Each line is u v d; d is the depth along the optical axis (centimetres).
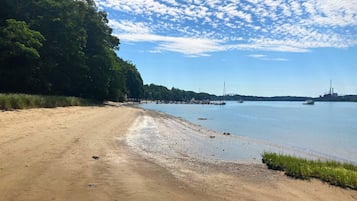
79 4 5662
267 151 1722
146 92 16962
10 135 1324
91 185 745
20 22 3631
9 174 783
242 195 789
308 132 3200
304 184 955
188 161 1216
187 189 795
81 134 1564
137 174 898
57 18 4375
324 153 1908
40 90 4281
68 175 816
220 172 1055
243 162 1305
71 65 4953
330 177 997
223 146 1761
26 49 3519
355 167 1216
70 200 638
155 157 1225
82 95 5697
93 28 5794
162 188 778
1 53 3509
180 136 2027
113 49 6750
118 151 1249
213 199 730
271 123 4191
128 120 2719
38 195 653
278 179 1002
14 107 2411
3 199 620
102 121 2344
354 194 885
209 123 3591
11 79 3766
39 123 1811
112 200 655
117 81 7150
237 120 4447
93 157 1065
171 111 6178
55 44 4419
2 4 4084
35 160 945
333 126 4034
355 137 2817
